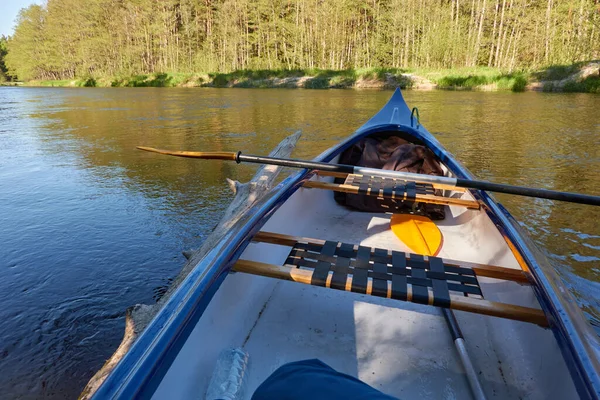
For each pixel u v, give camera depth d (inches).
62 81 2074.3
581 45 1088.2
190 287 61.1
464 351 72.6
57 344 114.2
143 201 216.8
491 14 1432.1
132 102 821.2
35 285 141.1
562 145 333.7
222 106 694.5
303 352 74.6
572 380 49.8
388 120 217.3
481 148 325.4
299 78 1362.0
